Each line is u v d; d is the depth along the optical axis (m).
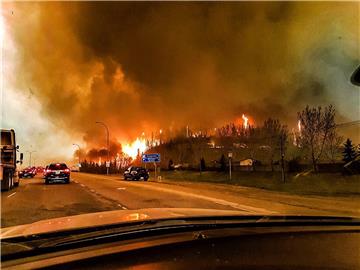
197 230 3.90
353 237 3.90
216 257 3.08
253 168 43.91
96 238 3.20
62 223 3.59
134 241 3.39
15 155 24.14
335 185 25.64
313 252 3.30
